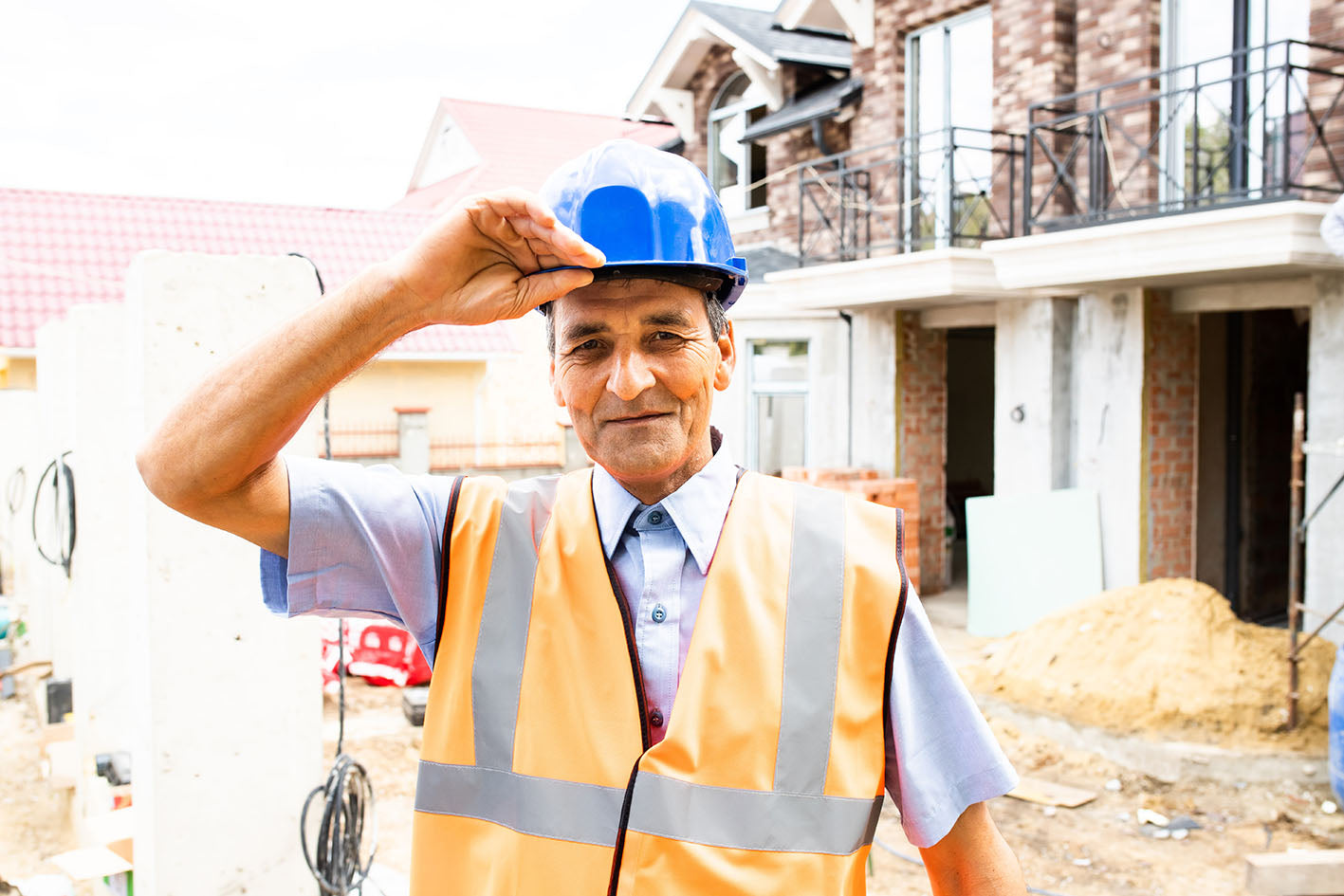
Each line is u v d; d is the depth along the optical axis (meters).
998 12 9.20
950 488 14.77
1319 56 6.71
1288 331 9.42
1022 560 8.83
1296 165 7.04
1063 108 8.68
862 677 1.43
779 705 1.37
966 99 9.90
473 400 17.19
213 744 3.29
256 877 3.35
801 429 11.61
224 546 3.29
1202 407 8.83
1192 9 7.78
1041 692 6.70
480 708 1.44
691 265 1.36
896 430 10.61
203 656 3.27
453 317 1.26
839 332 11.16
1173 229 6.74
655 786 1.33
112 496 5.11
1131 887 4.76
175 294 3.17
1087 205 8.23
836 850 1.35
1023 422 9.17
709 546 1.47
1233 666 6.34
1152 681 6.39
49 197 17.91
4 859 5.47
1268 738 5.99
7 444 10.44
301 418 1.29
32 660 8.67
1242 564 9.17
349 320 1.24
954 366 14.81
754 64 12.16
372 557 1.46
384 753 6.84
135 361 3.23
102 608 5.09
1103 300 8.51
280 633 3.37
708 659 1.39
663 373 1.38
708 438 1.56
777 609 1.43
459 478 1.61
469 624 1.48
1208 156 7.68
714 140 13.96
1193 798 5.66
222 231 18.44
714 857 1.31
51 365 6.94
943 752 1.46
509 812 1.39
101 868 3.64
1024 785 5.93
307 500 1.41
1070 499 8.62
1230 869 4.90
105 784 4.71
